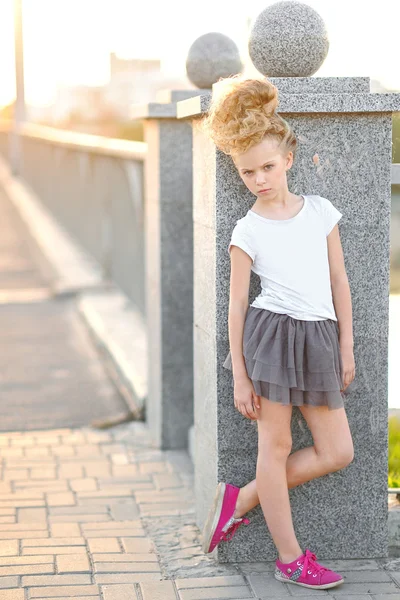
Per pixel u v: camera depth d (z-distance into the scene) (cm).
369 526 351
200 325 367
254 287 329
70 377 674
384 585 326
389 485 379
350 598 315
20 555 354
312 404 310
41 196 1639
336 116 327
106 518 400
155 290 516
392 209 386
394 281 385
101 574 337
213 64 464
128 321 802
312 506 347
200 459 377
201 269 361
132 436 539
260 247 308
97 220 1025
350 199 332
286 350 305
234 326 312
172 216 502
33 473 466
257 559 348
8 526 388
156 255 511
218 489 338
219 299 334
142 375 614
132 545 367
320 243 310
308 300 306
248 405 313
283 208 311
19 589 323
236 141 294
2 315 903
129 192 825
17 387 646
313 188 331
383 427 346
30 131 1794
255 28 334
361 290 338
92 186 1045
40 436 537
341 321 317
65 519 398
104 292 948
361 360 342
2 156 2508
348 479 347
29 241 1369
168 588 324
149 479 459
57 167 1381
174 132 495
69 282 991
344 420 320
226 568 342
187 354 512
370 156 331
